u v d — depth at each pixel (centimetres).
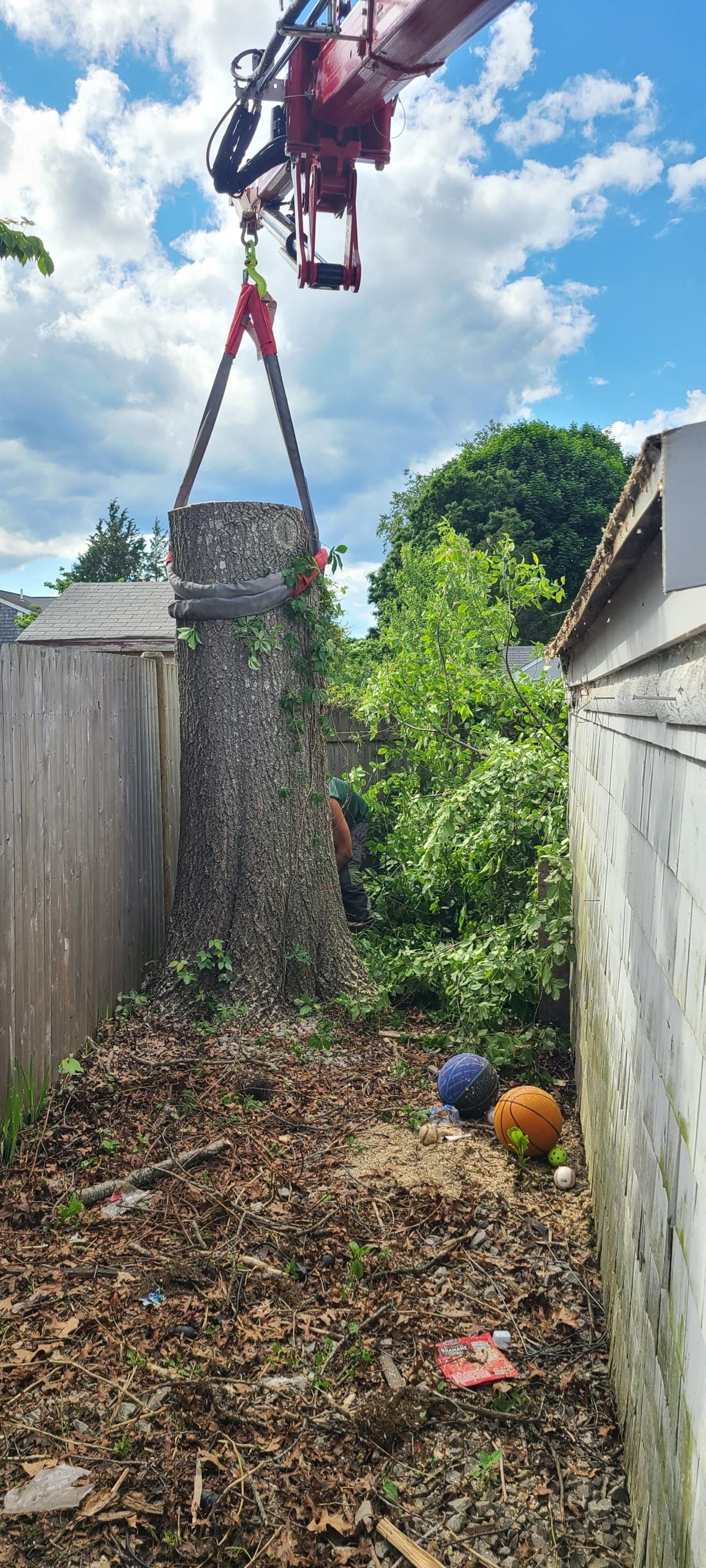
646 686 233
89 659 539
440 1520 246
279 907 607
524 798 746
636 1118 256
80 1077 496
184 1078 509
